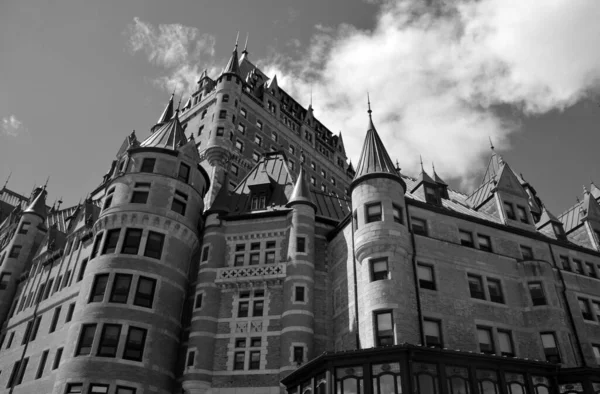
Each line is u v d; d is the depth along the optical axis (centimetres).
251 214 3884
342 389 2380
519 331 3186
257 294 3562
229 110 5931
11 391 3909
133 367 3162
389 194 3284
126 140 5922
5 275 5047
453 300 3091
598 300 3662
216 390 3200
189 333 3531
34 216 5459
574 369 2694
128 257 3488
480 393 2400
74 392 3031
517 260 3491
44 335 4041
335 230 3706
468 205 4253
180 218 3784
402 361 2314
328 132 8138
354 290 3188
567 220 4541
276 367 3216
